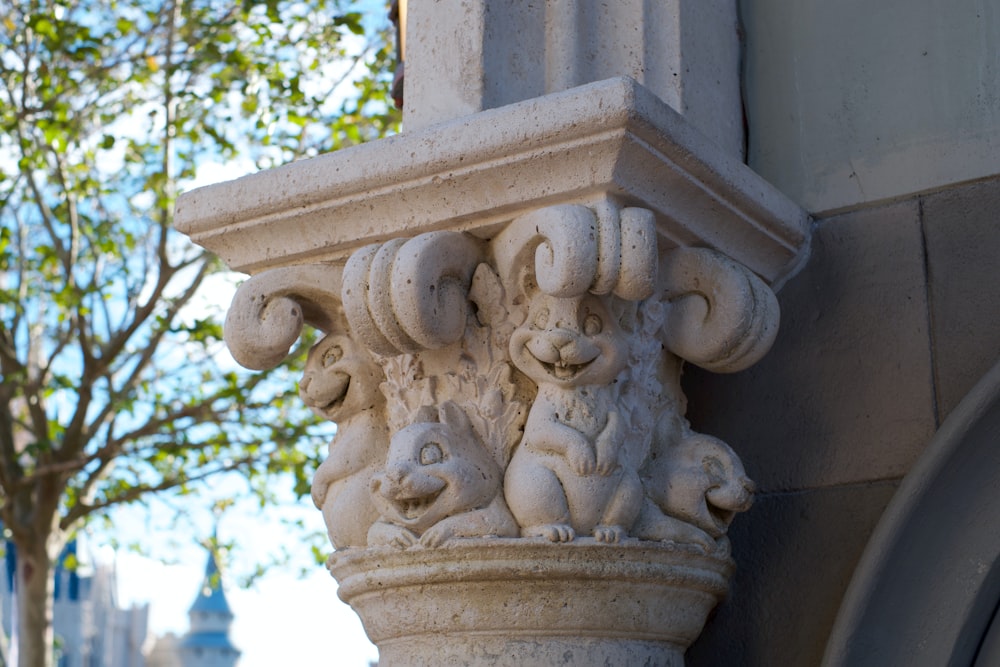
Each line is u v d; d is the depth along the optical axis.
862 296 2.72
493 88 2.68
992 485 2.44
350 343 2.70
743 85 2.99
